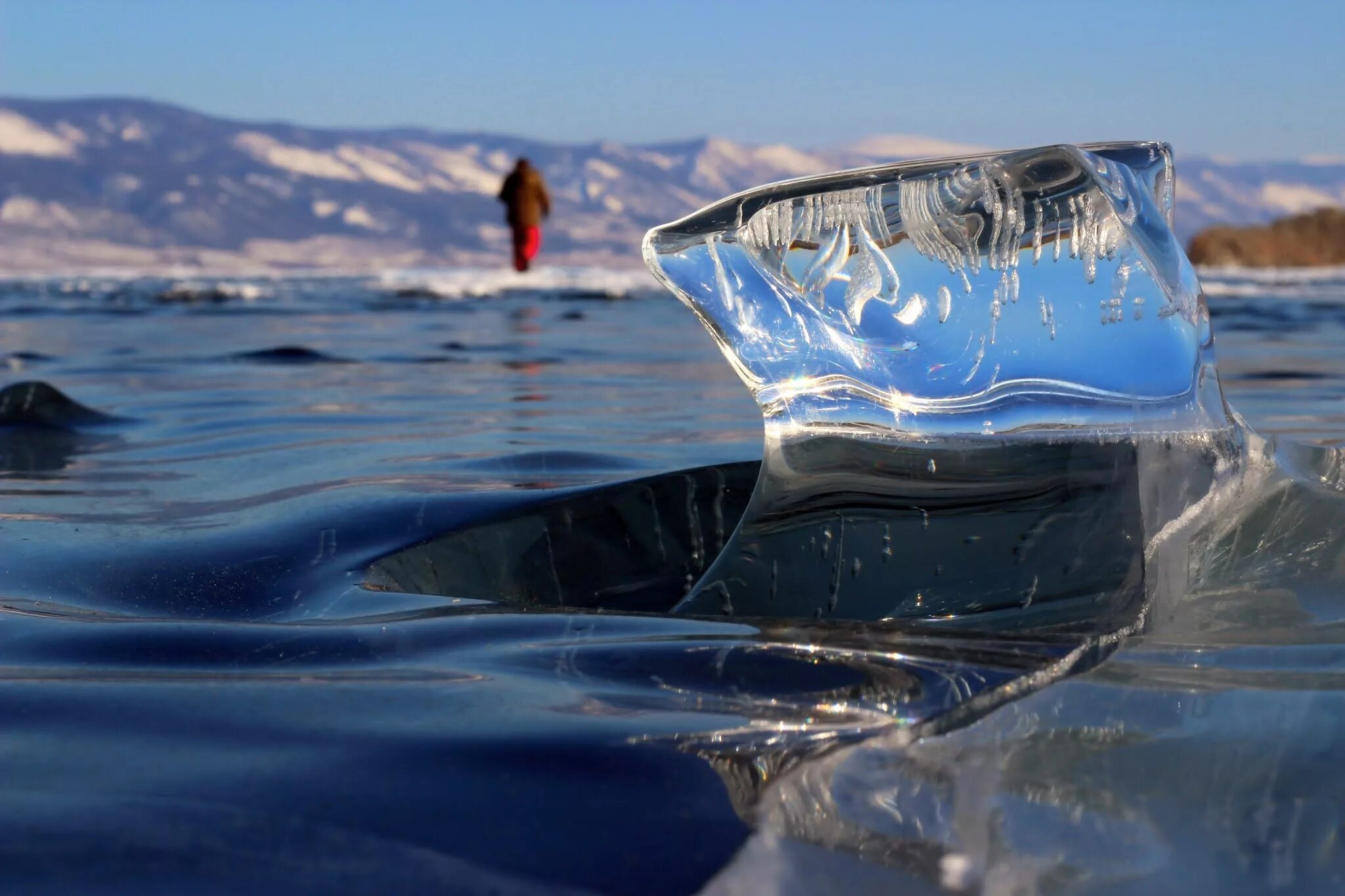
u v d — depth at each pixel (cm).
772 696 97
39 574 152
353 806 77
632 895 66
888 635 115
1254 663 102
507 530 172
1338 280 2227
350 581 146
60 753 86
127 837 73
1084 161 143
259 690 100
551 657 109
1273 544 131
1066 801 75
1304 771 79
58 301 1376
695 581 164
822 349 146
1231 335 794
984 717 90
